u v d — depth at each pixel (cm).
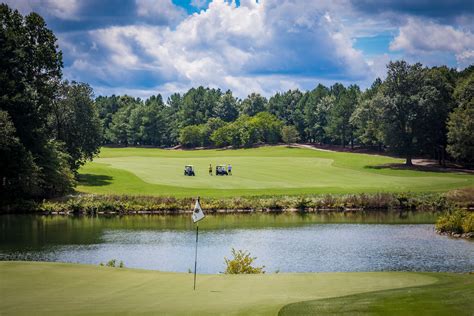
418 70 10594
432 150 11844
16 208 5781
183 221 5066
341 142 18275
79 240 3959
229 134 18375
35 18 6944
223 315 1252
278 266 3014
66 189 6544
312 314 1243
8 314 1283
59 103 7738
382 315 1217
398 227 4566
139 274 1870
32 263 2002
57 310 1319
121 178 8025
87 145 7931
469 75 12206
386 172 9081
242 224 4803
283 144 18112
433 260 3148
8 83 6106
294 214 5553
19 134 6284
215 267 3012
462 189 6256
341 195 6041
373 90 15788
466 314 1205
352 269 2923
